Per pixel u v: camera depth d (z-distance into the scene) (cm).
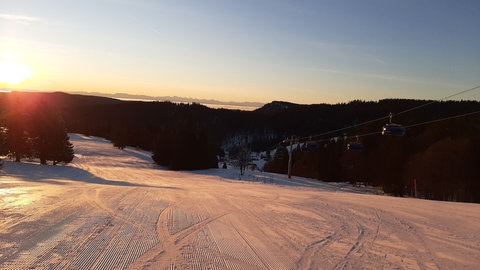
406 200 1573
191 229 802
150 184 3216
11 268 504
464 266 600
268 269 545
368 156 5709
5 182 2184
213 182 3969
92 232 731
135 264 538
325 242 731
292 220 972
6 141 5206
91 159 7900
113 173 5175
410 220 1016
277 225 893
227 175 6088
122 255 581
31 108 5394
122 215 938
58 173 4619
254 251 641
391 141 5025
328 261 600
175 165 7350
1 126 5225
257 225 884
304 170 7525
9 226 750
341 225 920
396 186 4847
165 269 520
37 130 5347
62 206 1045
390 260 620
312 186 4953
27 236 677
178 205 1191
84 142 12244
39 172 4506
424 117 6038
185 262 558
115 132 11062
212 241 700
